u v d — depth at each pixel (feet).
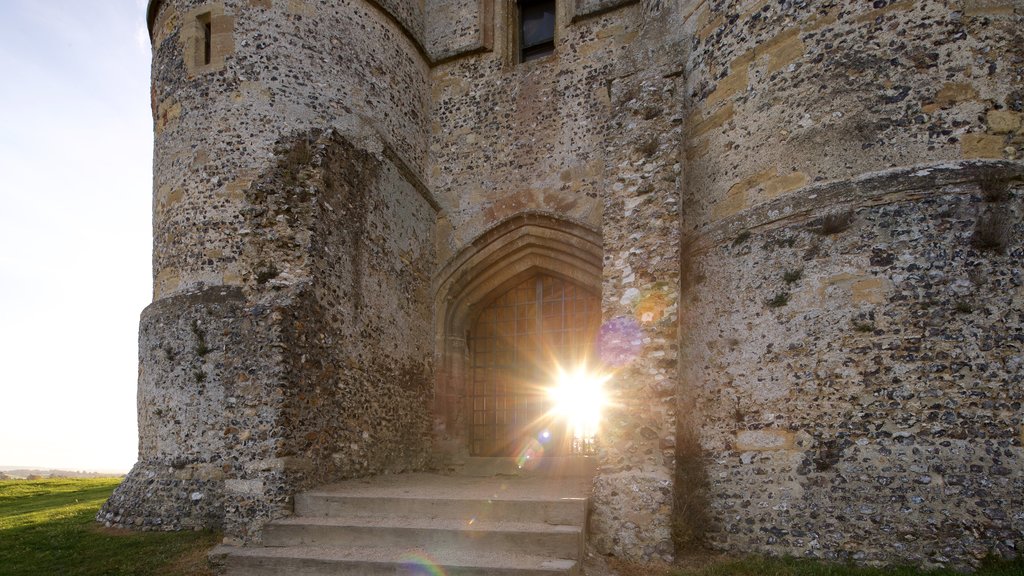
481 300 33.91
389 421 27.68
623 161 22.35
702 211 22.56
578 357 31.91
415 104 34.30
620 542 18.08
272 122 28.12
